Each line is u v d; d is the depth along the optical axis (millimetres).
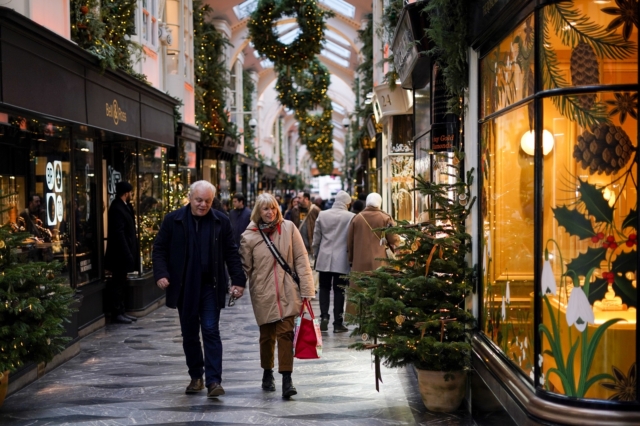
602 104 3650
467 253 5586
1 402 5461
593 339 3650
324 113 28312
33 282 5457
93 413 5551
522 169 4172
